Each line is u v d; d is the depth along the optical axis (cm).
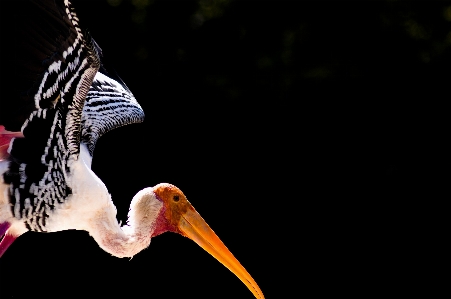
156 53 1489
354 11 1480
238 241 1439
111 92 936
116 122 909
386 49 1485
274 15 1491
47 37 721
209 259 1368
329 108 1483
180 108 1482
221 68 1492
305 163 1480
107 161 1437
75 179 798
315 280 1422
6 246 814
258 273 1420
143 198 848
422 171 1475
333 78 1479
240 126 1486
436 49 1483
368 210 1462
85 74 740
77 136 781
